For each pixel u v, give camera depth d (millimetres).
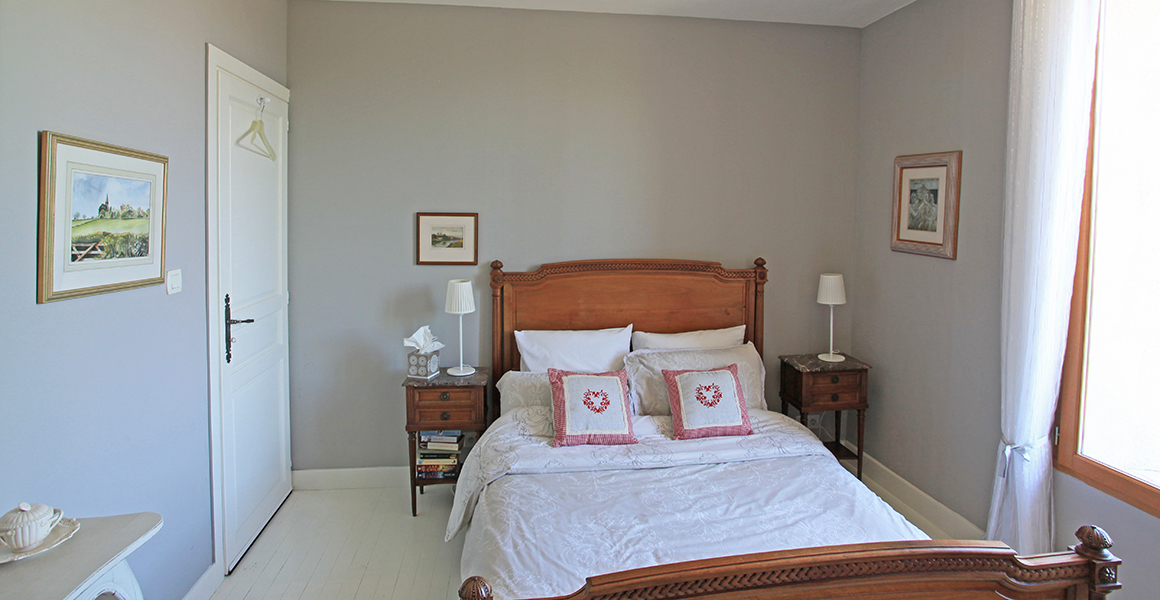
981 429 3076
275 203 3592
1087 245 2561
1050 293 2570
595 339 3781
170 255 2451
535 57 3844
